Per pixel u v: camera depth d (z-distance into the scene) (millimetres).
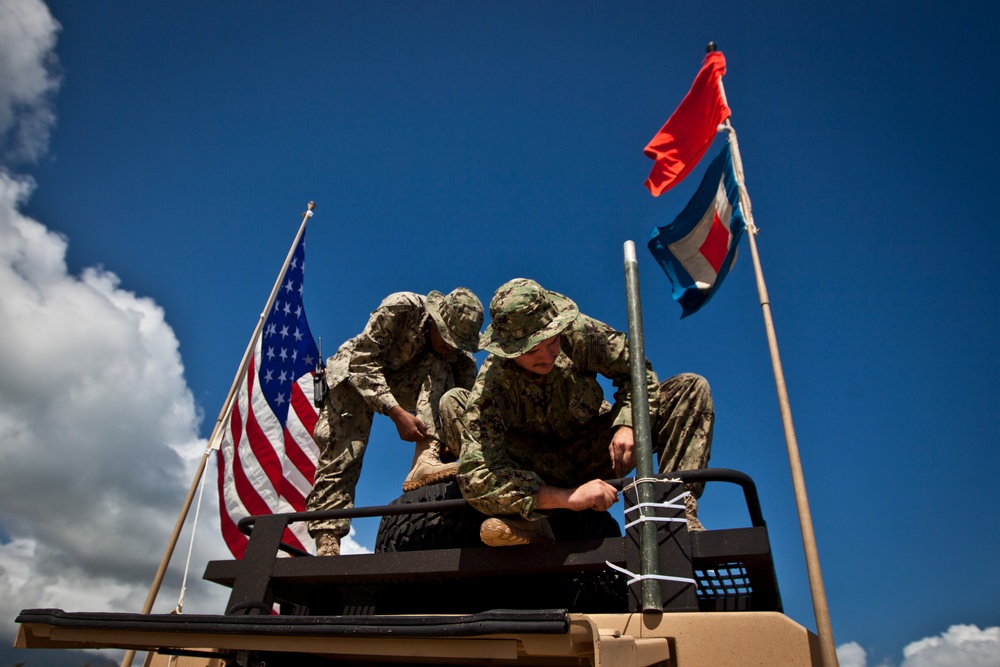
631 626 2436
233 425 8188
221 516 7809
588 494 2836
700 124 7078
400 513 3188
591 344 3500
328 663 2777
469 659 1779
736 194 6039
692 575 2543
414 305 5473
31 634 2332
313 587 3365
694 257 6406
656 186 7301
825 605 3705
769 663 2250
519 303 3273
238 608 2885
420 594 3297
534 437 3707
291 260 8859
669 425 3424
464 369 5723
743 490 2803
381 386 5238
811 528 3990
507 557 2861
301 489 7863
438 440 4965
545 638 1696
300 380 8484
